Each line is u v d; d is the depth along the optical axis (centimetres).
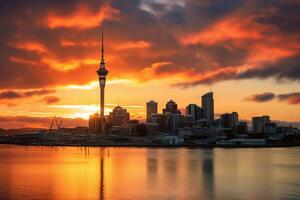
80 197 16762
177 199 16600
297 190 18788
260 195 17438
